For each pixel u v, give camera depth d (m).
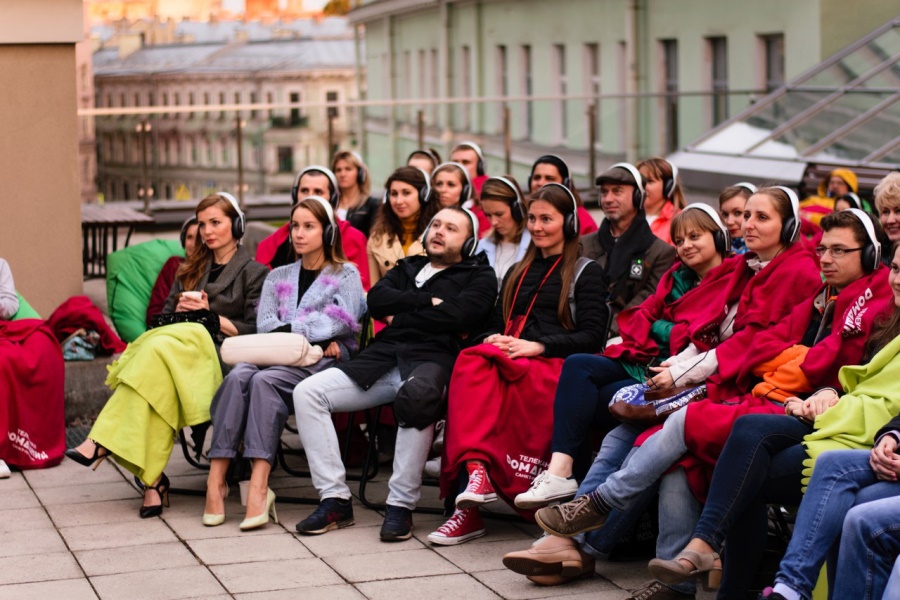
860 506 5.00
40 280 9.76
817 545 5.15
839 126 16.75
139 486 7.57
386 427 7.73
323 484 6.82
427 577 6.09
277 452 7.68
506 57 31.70
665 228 8.38
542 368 6.67
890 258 6.55
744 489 5.44
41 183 9.71
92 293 12.77
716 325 6.29
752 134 17.47
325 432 6.84
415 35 36.62
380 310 7.07
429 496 7.43
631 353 6.48
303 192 8.61
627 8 25.97
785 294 6.07
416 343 7.00
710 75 24.05
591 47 27.95
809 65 21.06
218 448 6.91
